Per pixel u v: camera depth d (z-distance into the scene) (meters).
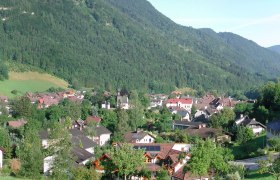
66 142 72.25
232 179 68.19
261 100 154.12
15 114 157.25
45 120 145.00
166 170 79.25
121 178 75.25
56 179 65.88
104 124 143.62
